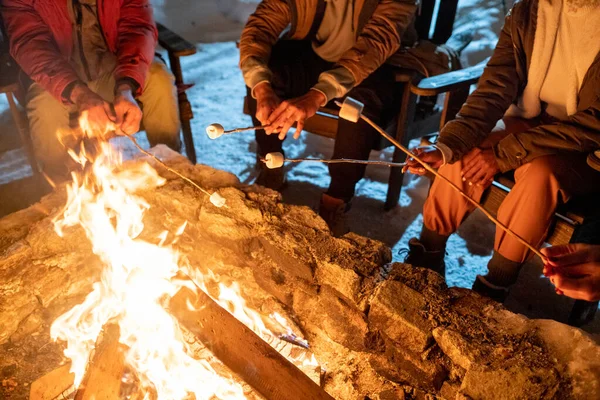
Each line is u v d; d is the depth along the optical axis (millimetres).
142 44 2199
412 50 2340
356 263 1455
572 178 1652
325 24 2240
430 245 1991
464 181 1821
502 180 1819
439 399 1316
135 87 2115
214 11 4461
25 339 1642
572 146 1662
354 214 2527
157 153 1866
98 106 1955
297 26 2246
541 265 2227
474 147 1801
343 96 2191
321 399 1382
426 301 1351
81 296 1746
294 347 1550
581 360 1172
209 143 3041
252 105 2320
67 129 2283
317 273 1484
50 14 2172
